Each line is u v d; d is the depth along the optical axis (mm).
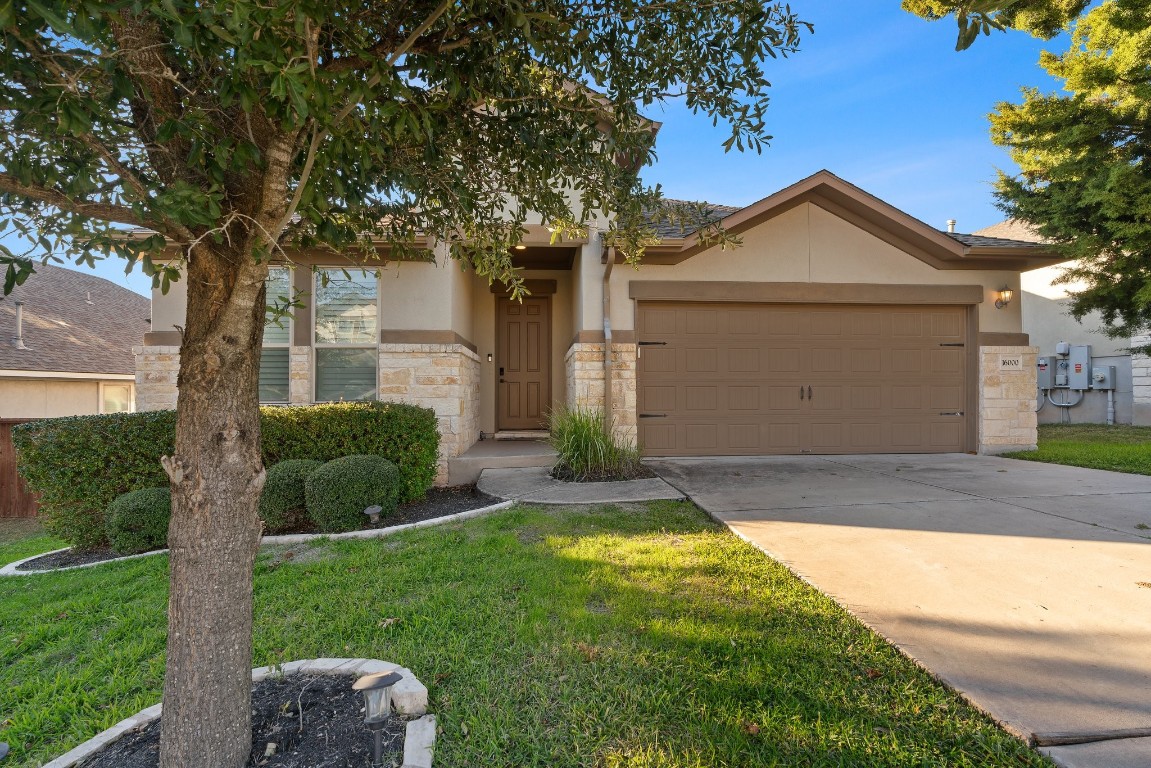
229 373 1681
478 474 7008
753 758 1733
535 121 2510
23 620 3094
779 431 8078
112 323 16516
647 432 7891
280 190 1524
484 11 1835
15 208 1688
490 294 9641
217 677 1661
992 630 2504
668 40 2211
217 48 1285
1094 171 7988
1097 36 8055
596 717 1955
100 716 2119
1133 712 1888
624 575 3283
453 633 2617
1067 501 4984
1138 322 9094
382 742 1801
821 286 8016
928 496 5234
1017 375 8258
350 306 7148
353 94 1447
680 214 3166
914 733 1830
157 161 1603
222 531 1679
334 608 2961
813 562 3438
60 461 4805
